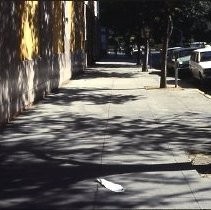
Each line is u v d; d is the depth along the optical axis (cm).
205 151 927
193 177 752
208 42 5391
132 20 3372
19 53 1387
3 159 869
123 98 1772
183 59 3031
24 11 1473
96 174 768
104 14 4434
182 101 1684
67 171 788
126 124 1224
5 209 619
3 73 1183
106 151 927
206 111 1455
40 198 659
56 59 2127
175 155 895
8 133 1103
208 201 647
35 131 1128
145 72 3381
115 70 3622
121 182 727
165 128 1170
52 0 2053
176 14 2631
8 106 1240
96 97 1800
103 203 639
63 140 1030
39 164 833
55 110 1459
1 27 1170
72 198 658
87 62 4081
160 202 643
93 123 1238
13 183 725
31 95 1559
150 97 1806
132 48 6750
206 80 2386
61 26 2336
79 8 3256
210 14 3891
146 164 828
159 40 3506
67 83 2409
